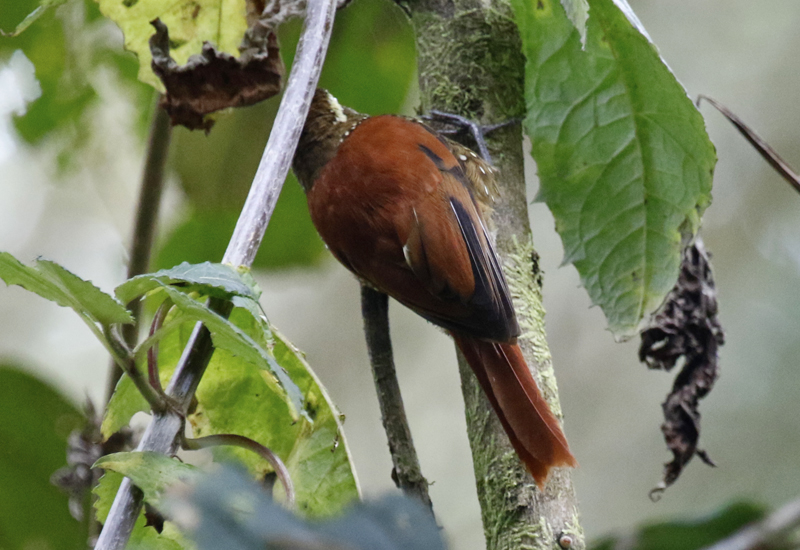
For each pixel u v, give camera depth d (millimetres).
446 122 5199
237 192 6734
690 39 12547
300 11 4910
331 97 5855
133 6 5242
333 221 5188
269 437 4242
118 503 2916
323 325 12578
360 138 5289
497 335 4523
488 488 4488
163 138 5578
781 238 12727
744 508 4816
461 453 12125
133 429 5477
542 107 5219
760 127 12492
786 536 4500
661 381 12531
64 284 2727
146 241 5637
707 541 4844
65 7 6484
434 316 4895
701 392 5367
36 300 11430
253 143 6641
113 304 2742
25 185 10469
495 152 5098
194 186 6734
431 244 4867
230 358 4242
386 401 4680
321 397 4203
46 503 5711
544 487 4316
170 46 5363
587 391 12656
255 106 6562
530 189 12328
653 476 11984
